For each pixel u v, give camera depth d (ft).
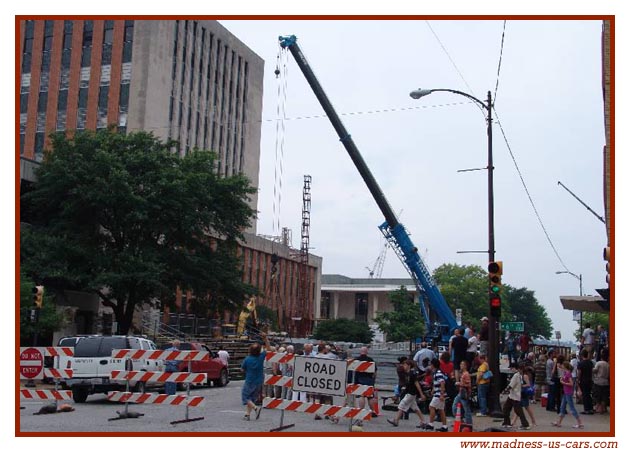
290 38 112.68
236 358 139.13
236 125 274.98
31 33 233.35
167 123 227.20
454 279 372.17
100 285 124.36
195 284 138.62
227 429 49.01
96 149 131.64
